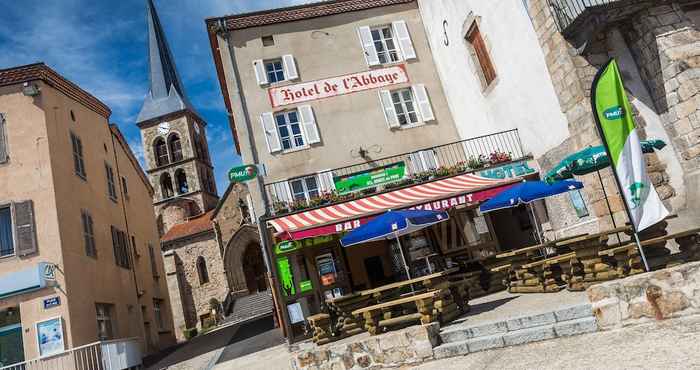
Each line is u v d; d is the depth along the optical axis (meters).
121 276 19.61
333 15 18.19
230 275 39.62
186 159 54.25
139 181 26.56
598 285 5.77
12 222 14.56
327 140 16.55
